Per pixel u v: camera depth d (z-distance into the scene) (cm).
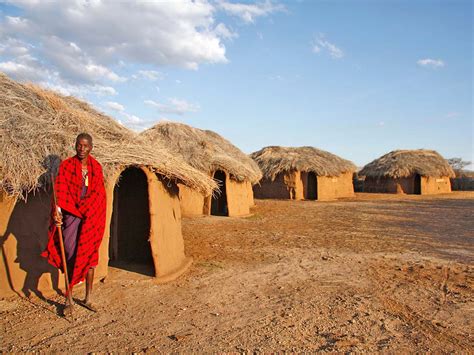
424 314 532
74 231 520
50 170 581
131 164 660
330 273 732
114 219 795
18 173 554
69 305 514
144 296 591
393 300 585
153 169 688
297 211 1822
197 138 1686
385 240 1071
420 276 715
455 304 570
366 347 433
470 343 447
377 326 490
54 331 469
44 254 518
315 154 2775
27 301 556
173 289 627
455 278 703
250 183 2011
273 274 723
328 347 432
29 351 421
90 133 684
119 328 479
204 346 435
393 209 1922
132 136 756
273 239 1077
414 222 1442
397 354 419
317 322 501
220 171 1717
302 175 2598
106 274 654
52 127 637
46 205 596
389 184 3238
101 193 530
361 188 3481
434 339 456
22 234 581
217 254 884
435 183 3206
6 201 574
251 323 498
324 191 2584
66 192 508
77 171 514
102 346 433
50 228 516
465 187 3803
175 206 797
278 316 521
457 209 1922
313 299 588
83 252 514
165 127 1669
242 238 1089
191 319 510
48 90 748
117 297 583
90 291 538
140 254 812
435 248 966
